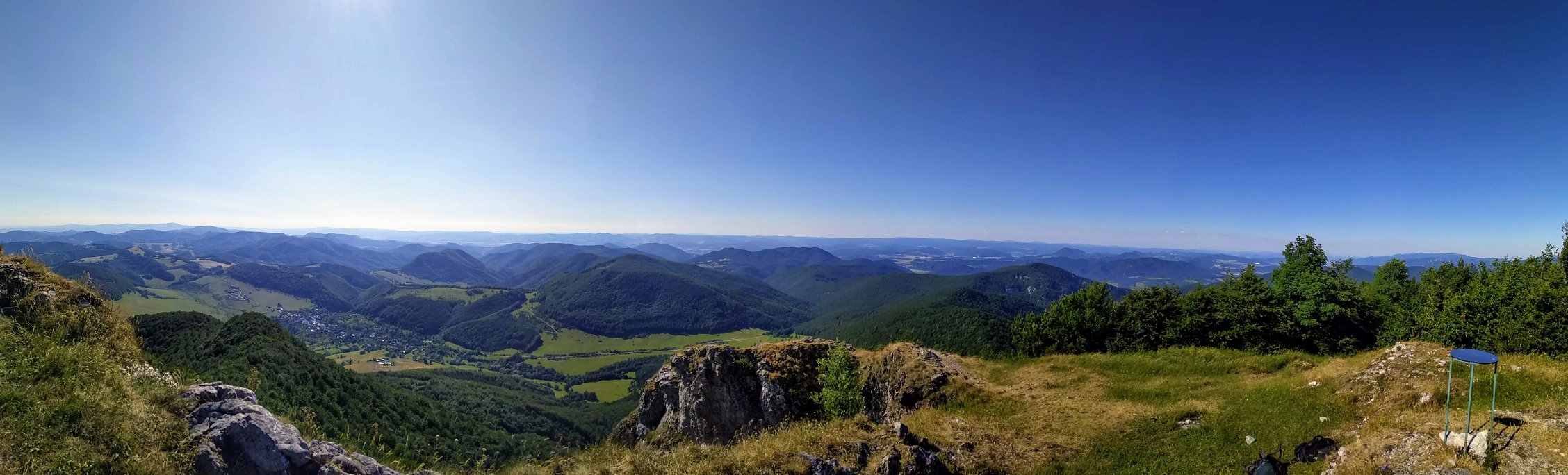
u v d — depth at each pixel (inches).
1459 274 2213.3
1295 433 878.4
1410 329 1913.1
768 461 709.9
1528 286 1482.5
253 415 503.5
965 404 1296.8
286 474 485.1
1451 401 840.9
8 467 389.4
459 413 3708.2
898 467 728.3
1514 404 776.9
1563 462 561.3
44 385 471.8
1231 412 1002.1
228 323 3127.5
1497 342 1395.2
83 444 424.5
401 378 5531.5
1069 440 983.0
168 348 2805.1
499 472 815.1
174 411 503.5
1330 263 2303.2
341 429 1862.7
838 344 1753.2
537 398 6003.9
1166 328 1908.2
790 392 1648.6
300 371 2677.2
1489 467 579.8
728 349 1859.0
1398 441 687.7
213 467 453.4
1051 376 1480.1
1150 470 853.2
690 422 1809.8
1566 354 1208.2
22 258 738.8
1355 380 1016.2
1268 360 1362.0
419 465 758.5
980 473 838.5
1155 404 1146.0
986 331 4399.6
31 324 604.1
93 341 622.5
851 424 891.4
